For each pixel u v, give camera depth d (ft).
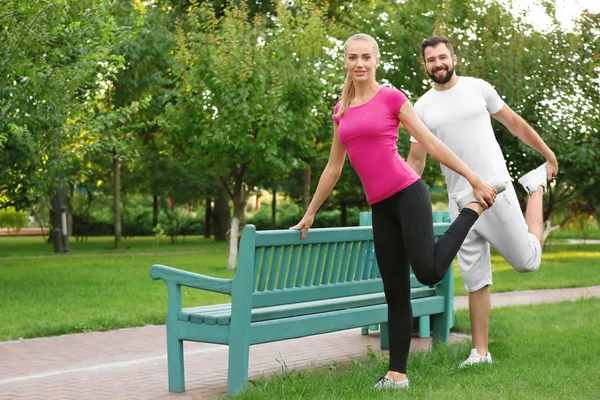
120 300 38.06
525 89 69.10
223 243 121.60
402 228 15.94
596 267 61.46
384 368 18.67
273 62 59.36
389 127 15.80
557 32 71.97
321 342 26.07
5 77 40.88
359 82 15.93
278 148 59.41
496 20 73.46
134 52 83.10
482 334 20.17
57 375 20.57
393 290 16.74
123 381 19.66
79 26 45.32
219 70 57.21
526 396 15.76
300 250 18.13
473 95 19.45
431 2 81.56
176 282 17.75
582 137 71.56
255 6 97.25
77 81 43.55
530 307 33.17
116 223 102.22
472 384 17.12
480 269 19.90
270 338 17.11
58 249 92.17
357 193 116.98
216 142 57.36
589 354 20.93
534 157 69.77
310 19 62.34
